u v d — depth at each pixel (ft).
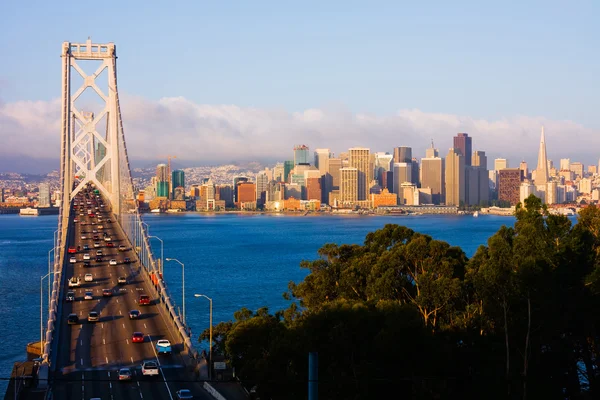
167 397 242.37
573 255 265.75
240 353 286.87
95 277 443.32
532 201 287.48
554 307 240.94
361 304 253.24
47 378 257.14
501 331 254.27
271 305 563.07
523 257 255.29
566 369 251.80
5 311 523.70
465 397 233.55
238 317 338.54
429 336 240.94
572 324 249.75
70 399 238.68
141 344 305.53
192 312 530.68
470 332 261.85
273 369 237.86
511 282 246.06
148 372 264.11
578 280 259.19
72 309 364.99
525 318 250.57
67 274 451.53
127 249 542.57
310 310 305.94
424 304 278.26
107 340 310.86
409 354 234.17
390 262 303.27
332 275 330.95
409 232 352.28
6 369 366.22
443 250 304.09
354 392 223.30
